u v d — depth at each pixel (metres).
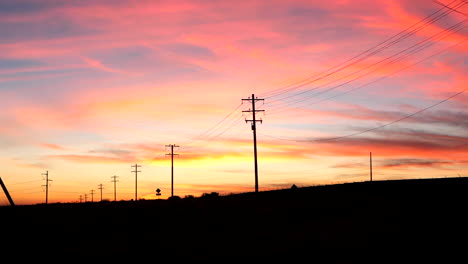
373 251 28.62
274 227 44.50
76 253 33.62
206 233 44.25
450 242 29.61
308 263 26.03
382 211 45.66
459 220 37.00
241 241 37.22
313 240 34.84
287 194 70.19
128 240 41.56
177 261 28.61
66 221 59.75
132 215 65.62
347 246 31.12
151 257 30.72
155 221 57.94
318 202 58.34
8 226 39.62
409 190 58.38
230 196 80.19
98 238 44.03
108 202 92.81
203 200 78.25
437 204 45.72
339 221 43.38
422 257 25.91
